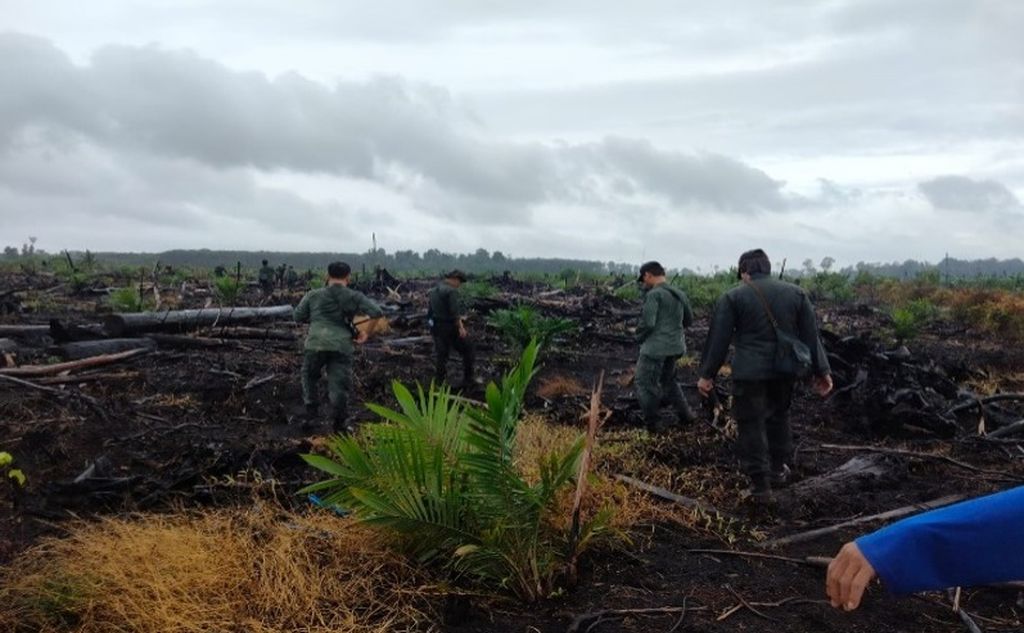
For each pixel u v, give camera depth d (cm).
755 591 448
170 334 1269
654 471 648
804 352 577
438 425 464
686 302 823
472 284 2223
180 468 586
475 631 390
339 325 826
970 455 757
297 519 477
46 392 802
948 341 1700
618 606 421
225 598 386
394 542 445
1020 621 422
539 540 454
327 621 386
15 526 499
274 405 938
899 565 124
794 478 670
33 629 369
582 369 1303
